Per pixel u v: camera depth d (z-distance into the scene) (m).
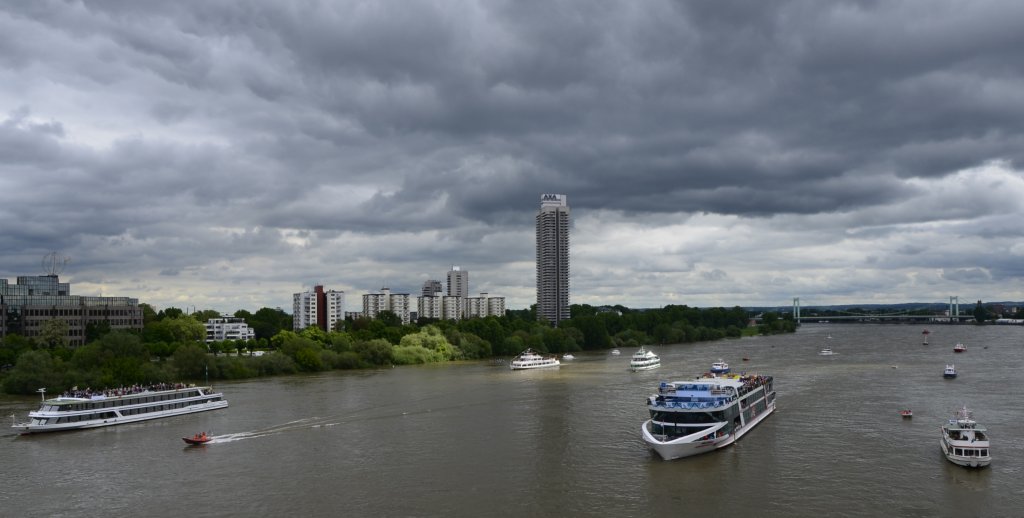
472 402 195.12
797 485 109.38
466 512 99.75
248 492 111.00
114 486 115.88
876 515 96.00
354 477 118.06
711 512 98.12
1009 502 100.19
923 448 129.75
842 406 175.75
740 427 141.25
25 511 104.00
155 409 178.00
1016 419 154.12
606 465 122.38
